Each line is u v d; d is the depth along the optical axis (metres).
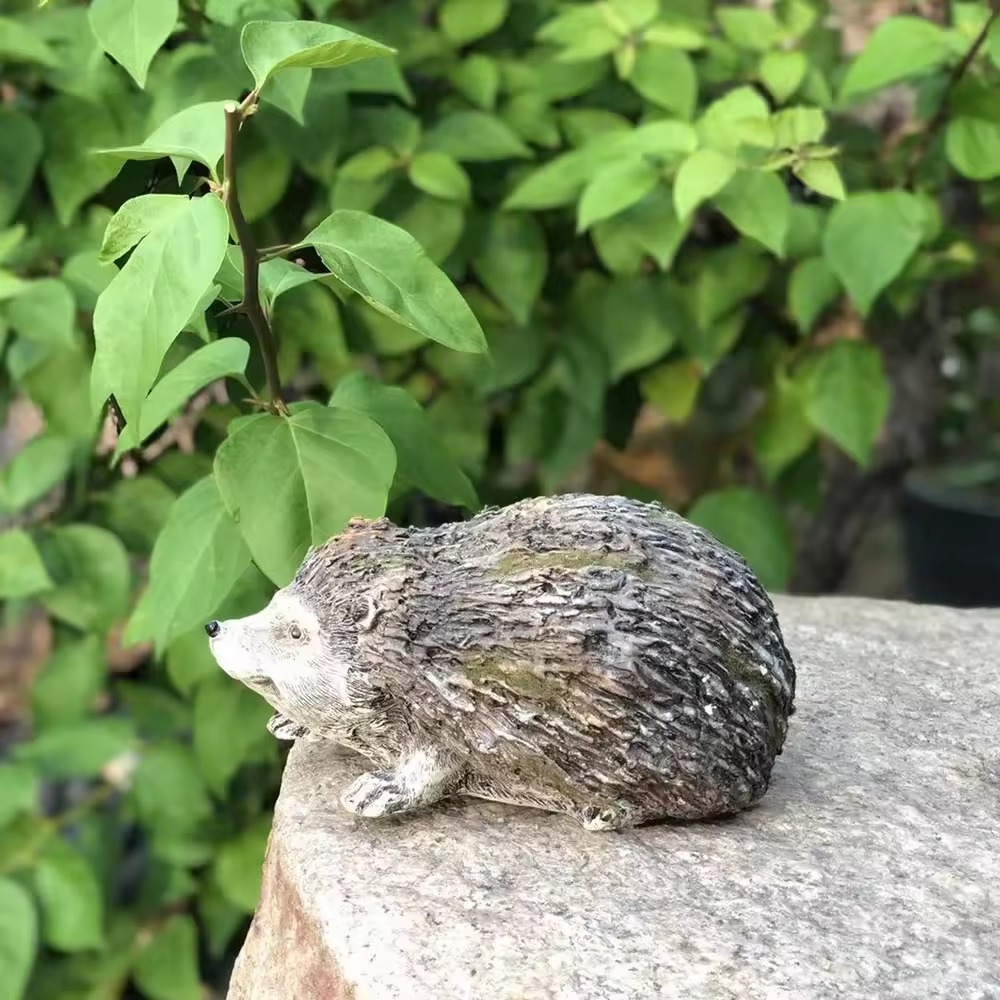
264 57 0.55
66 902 0.81
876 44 0.76
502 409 0.92
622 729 0.53
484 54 0.88
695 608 0.54
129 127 0.75
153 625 0.62
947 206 0.95
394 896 0.51
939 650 0.72
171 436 0.81
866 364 0.85
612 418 0.94
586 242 0.87
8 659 1.23
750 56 0.86
